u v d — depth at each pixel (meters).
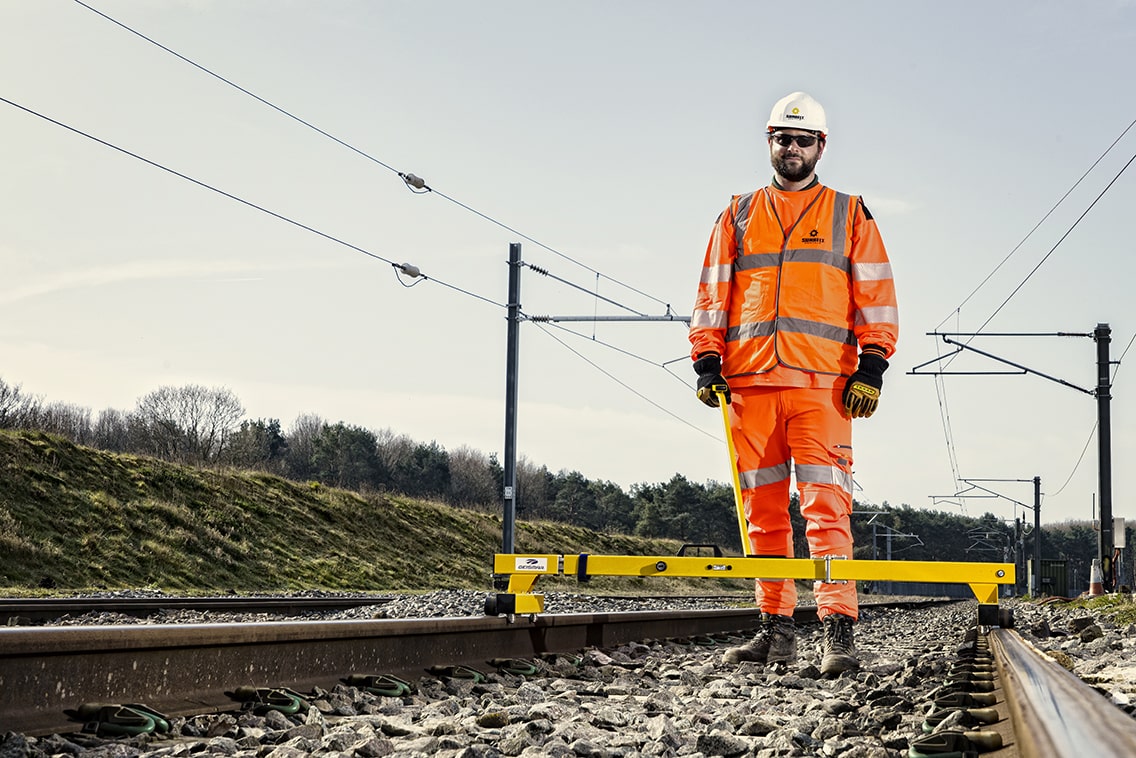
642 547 58.16
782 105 6.92
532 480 96.81
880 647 10.53
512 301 23.97
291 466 88.31
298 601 16.72
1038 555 53.81
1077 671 6.49
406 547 37.00
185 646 4.25
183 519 28.36
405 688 5.19
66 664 3.74
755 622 13.82
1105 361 25.69
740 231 7.15
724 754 3.76
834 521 6.84
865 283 6.95
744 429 7.08
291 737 3.81
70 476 27.27
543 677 6.49
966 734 3.32
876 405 6.87
